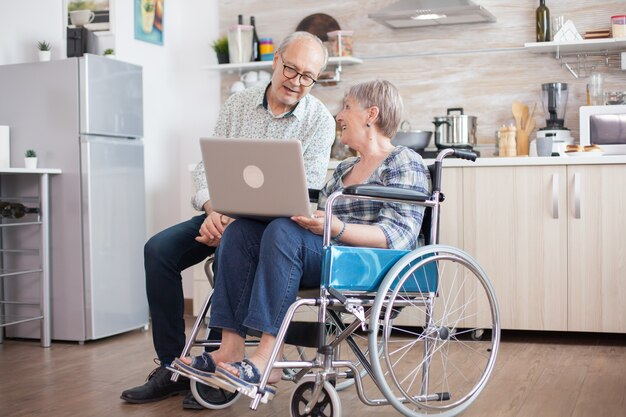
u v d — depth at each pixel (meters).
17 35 4.26
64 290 3.99
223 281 2.39
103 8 4.66
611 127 4.14
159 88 5.01
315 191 2.72
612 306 3.85
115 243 4.11
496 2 4.55
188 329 4.37
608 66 4.41
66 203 3.97
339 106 4.86
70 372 3.29
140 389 2.79
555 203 3.90
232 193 2.36
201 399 2.63
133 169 4.23
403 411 2.35
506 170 3.97
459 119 4.29
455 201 4.05
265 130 2.98
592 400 2.76
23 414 2.64
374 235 2.38
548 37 4.39
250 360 2.25
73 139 3.94
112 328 4.09
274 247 2.27
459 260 2.45
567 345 3.85
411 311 4.15
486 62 4.59
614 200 3.83
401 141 4.37
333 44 4.74
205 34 5.14
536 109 4.52
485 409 2.65
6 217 3.83
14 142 4.04
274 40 5.01
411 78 4.73
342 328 2.45
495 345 2.56
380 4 4.78
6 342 4.05
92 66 3.93
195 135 5.16
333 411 2.25
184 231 2.85
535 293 3.95
